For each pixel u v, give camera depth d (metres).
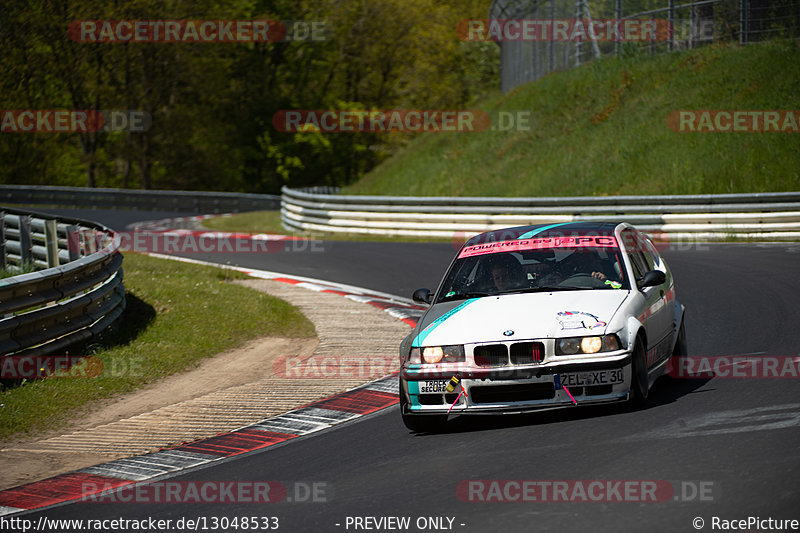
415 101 152.88
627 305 19.48
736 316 31.16
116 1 133.38
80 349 30.80
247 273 52.75
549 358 18.23
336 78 167.25
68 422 23.77
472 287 21.42
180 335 33.56
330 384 26.14
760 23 77.50
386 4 154.88
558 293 20.25
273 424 22.14
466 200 66.00
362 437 20.02
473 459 16.83
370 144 164.38
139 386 27.44
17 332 27.05
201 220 96.06
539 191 74.62
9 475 19.31
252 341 34.16
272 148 160.50
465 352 18.59
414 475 16.25
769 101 67.69
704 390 20.62
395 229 69.69
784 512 12.27
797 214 53.88
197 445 20.78
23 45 127.56
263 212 106.31
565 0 96.44
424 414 19.03
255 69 160.62
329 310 39.34
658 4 86.75
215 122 156.50
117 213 105.88
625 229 23.03
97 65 135.62
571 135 81.56
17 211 44.22
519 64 111.00
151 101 142.25
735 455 15.04
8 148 139.88
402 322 35.78
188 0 139.88
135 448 20.86
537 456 16.42
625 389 18.30
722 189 62.50
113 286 33.91
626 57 86.88
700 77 76.31
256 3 150.25
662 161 68.31
